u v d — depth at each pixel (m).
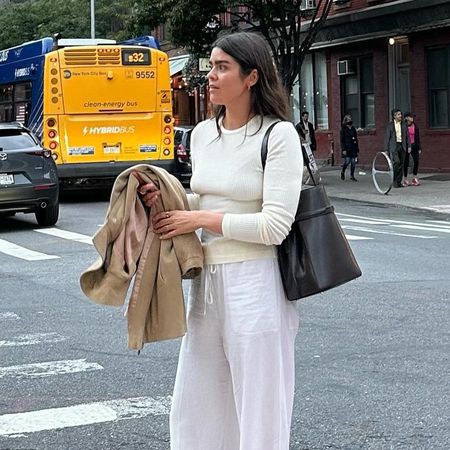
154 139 21.27
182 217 3.71
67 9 51.25
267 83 3.73
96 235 3.69
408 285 10.11
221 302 3.74
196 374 3.84
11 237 15.17
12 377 6.68
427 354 7.11
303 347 7.36
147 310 3.77
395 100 29.78
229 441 3.89
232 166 3.73
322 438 5.31
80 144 20.80
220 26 27.06
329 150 33.47
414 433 5.37
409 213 19.28
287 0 26.20
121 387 6.40
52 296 9.83
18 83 22.69
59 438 5.39
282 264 3.75
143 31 28.22
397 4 27.72
